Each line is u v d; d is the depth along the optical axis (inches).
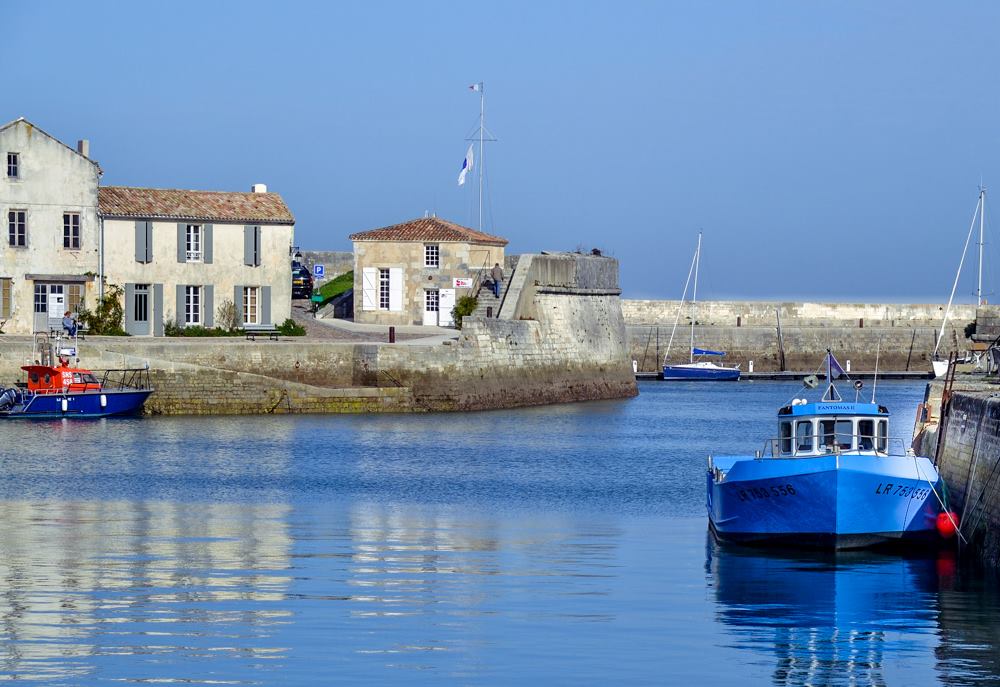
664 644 1146.0
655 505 1872.5
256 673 1058.7
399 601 1278.3
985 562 1373.0
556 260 3631.9
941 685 1050.1
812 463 1469.0
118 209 3198.8
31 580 1346.0
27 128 3107.8
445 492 1964.8
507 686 1038.4
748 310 5044.3
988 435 1381.6
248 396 2947.8
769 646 1144.8
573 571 1414.9
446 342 3184.1
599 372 3821.4
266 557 1470.2
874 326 5059.1
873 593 1314.0
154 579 1357.0
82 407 2775.6
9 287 3097.9
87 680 1039.6
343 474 2117.4
